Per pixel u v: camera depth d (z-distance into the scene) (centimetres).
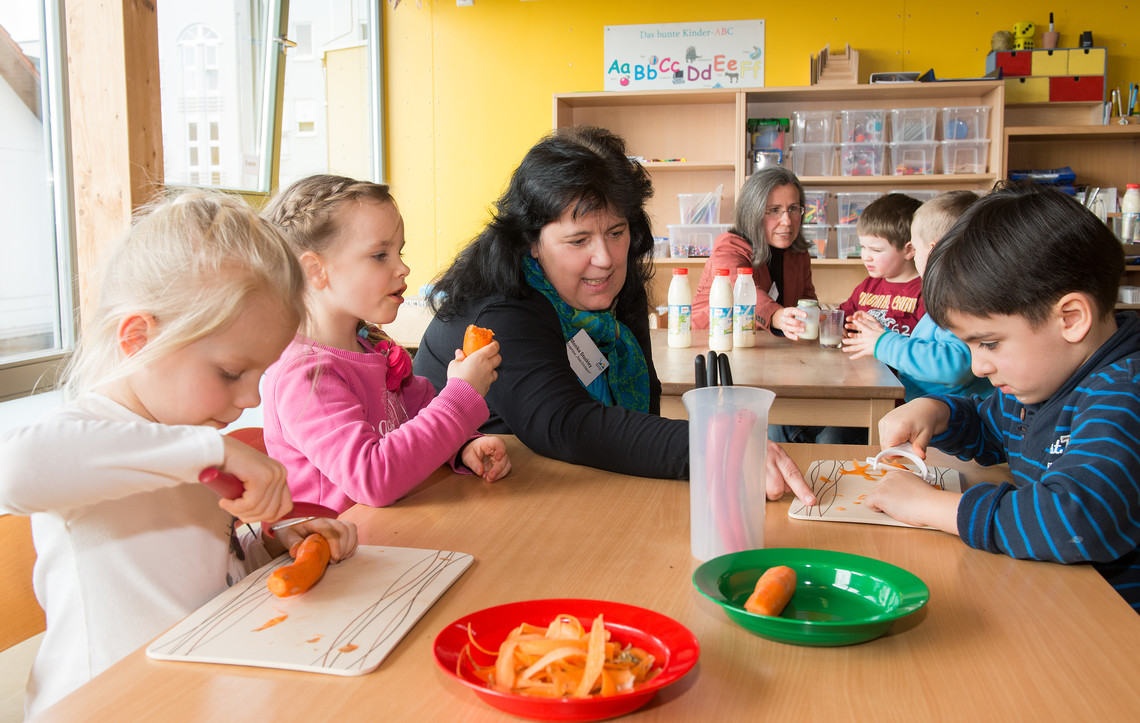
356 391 124
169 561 84
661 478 111
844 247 435
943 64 444
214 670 61
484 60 479
